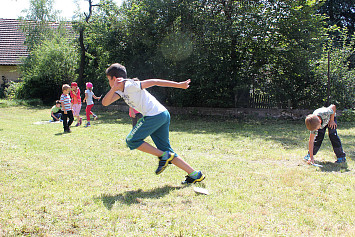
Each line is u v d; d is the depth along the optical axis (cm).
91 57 1839
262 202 326
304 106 1269
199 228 266
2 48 2494
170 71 1341
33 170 439
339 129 958
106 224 272
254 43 1220
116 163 493
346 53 1259
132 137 356
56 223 272
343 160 514
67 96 825
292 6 1164
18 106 1742
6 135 729
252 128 988
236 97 1331
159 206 316
